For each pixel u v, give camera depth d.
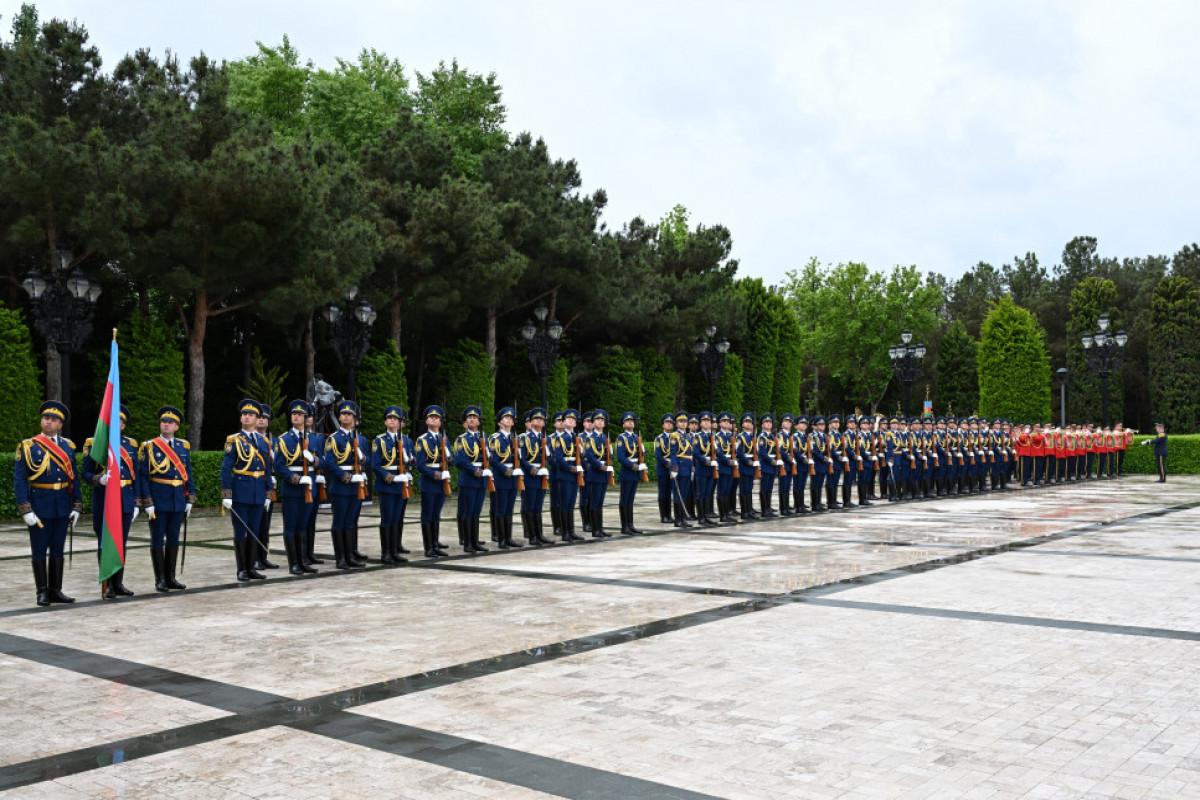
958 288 93.25
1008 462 27.88
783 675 6.79
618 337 38.16
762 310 45.22
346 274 22.91
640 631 8.25
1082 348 61.59
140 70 24.31
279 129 36.81
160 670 6.99
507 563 12.70
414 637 8.05
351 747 5.30
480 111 42.00
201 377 24.02
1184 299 55.00
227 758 5.14
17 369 21.97
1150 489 27.80
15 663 7.23
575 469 15.21
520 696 6.28
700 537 15.66
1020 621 8.66
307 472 11.88
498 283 28.64
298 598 10.05
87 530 16.73
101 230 20.08
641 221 39.94
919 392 76.44
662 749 5.25
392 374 27.36
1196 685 6.55
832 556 13.08
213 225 21.69
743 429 18.86
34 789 4.71
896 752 5.20
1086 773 4.87
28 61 22.11
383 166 30.70
